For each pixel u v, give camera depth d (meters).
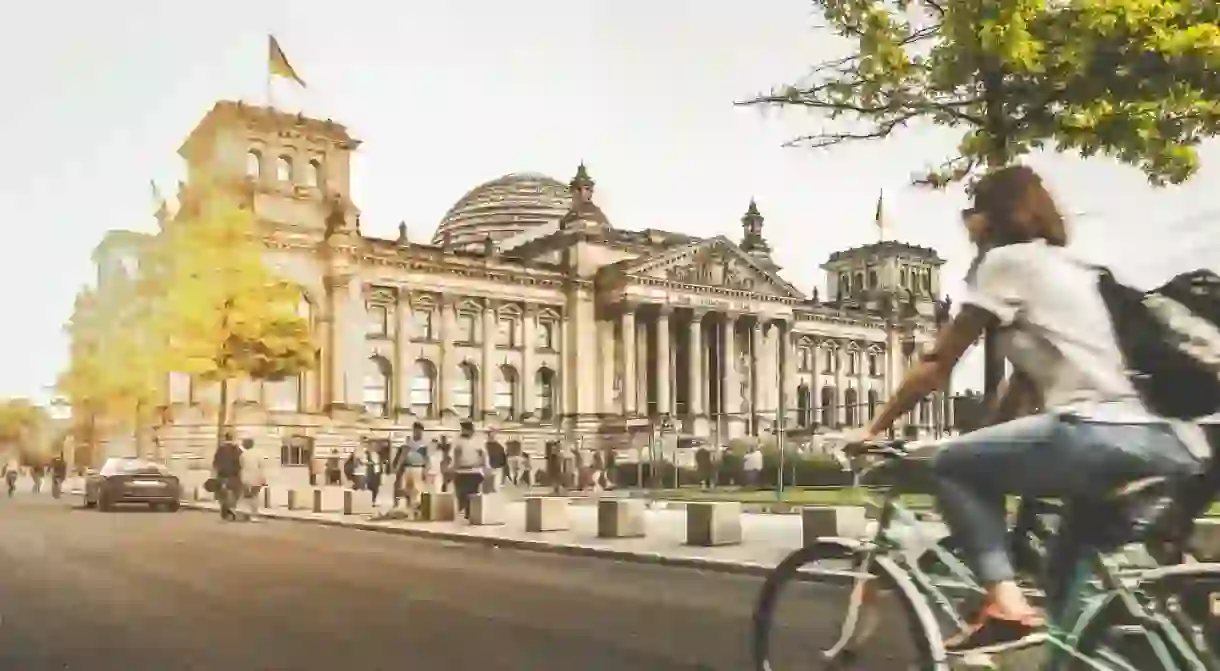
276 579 14.38
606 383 95.44
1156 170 13.02
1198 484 5.16
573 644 9.17
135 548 19.56
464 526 24.98
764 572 15.23
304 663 8.38
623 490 49.16
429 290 87.88
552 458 52.41
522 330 94.12
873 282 99.94
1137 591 5.18
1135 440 4.96
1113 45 12.89
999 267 5.22
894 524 5.55
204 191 57.22
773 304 101.12
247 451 32.03
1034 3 13.16
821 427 39.00
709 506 19.02
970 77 14.07
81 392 55.44
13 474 49.44
